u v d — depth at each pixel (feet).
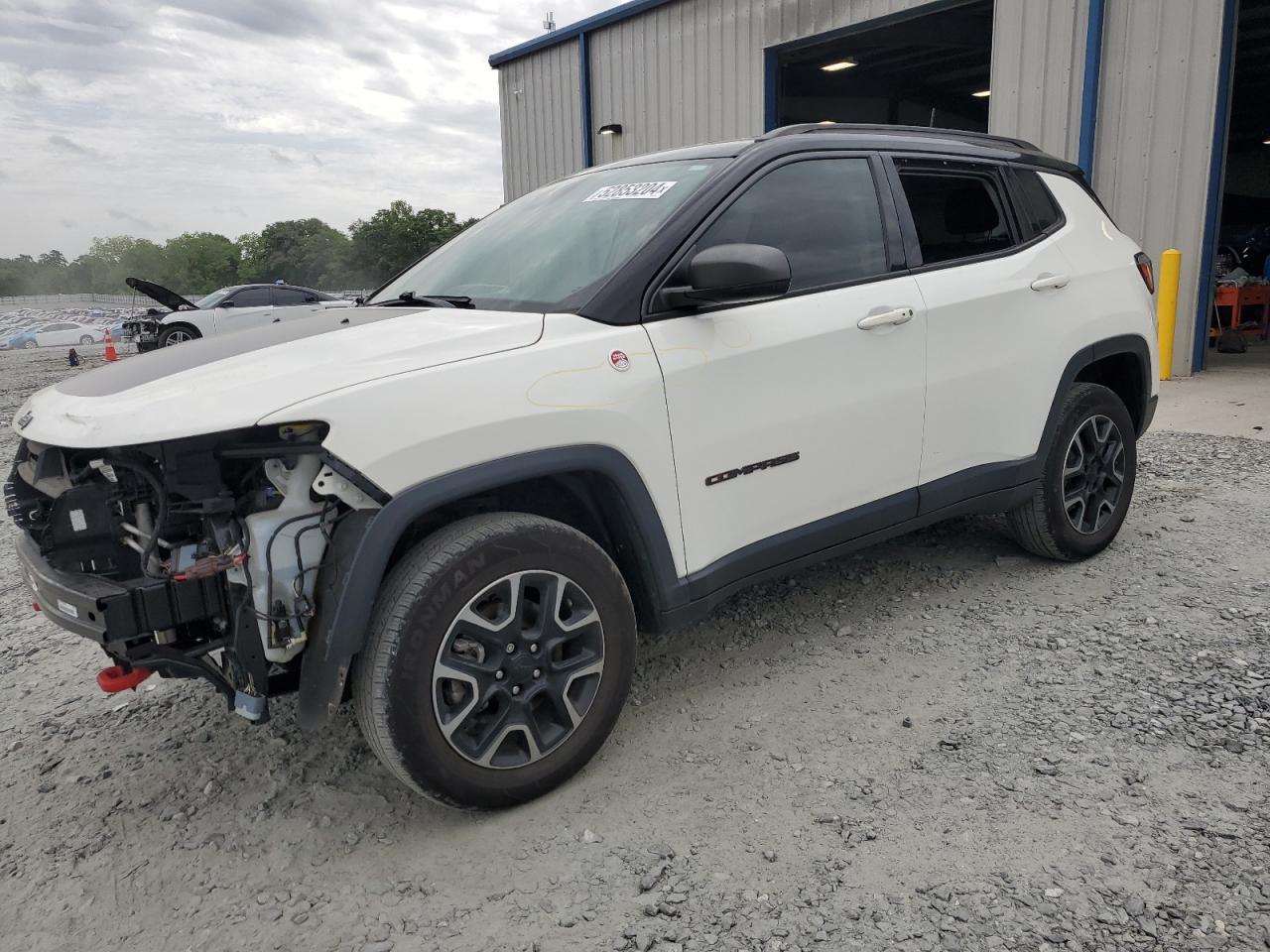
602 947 6.36
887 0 36.04
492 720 7.82
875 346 10.05
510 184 57.00
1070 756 8.24
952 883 6.73
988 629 11.06
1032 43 32.04
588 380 8.03
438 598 7.25
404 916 6.82
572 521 9.05
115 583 7.17
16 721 10.48
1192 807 7.39
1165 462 18.56
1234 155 71.10
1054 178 12.87
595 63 49.42
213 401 6.88
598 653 8.29
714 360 8.82
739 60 42.11
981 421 11.28
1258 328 40.70
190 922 6.95
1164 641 10.38
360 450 6.94
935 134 11.82
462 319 8.56
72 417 7.24
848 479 10.08
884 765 8.32
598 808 7.98
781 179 9.84
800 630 11.39
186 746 9.63
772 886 6.85
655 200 9.55
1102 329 12.56
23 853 8.00
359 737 9.59
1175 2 28.43
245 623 7.20
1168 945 6.00
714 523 9.03
